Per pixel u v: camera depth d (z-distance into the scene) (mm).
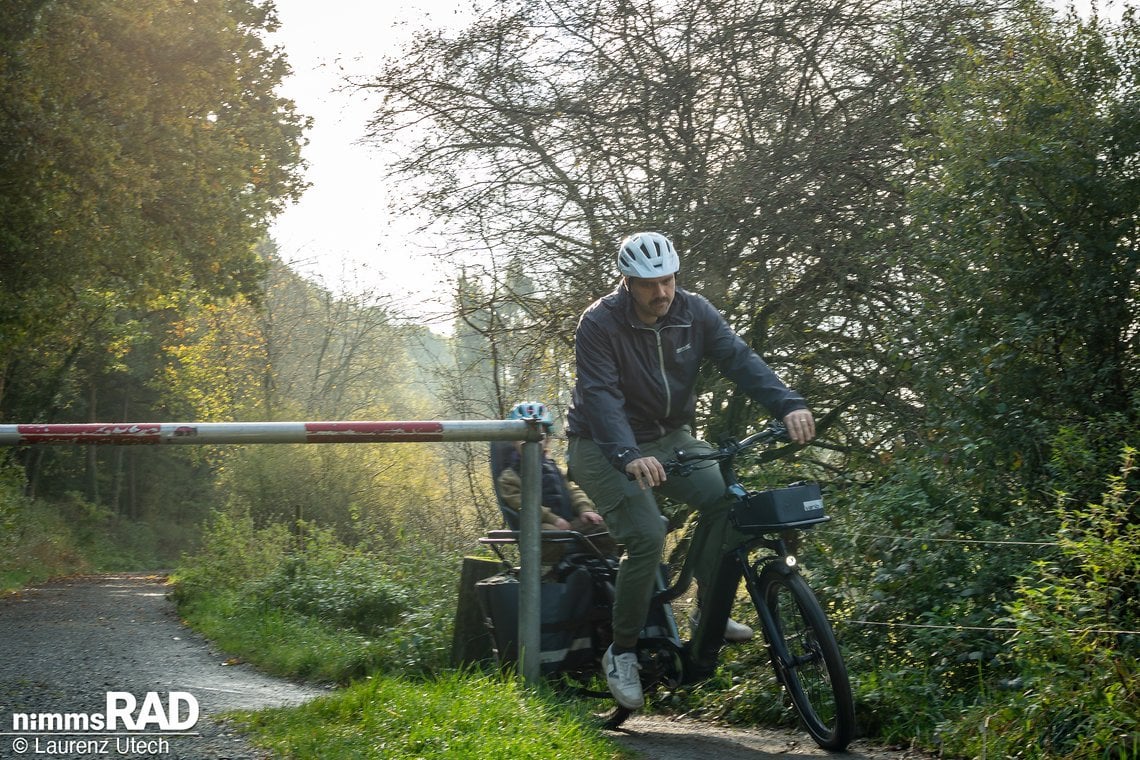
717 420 9789
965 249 6020
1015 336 5520
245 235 22969
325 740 3867
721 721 5250
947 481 5676
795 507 4305
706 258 9352
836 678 4086
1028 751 3713
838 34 9664
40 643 9258
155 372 43188
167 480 49750
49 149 17016
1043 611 4023
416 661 6672
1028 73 6000
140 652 8820
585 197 10031
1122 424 5055
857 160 9109
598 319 4574
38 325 20531
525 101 10258
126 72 18766
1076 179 5496
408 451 22656
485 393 12148
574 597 4961
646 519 4547
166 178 20281
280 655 8070
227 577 14977
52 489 45562
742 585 5734
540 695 4586
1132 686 3678
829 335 9578
